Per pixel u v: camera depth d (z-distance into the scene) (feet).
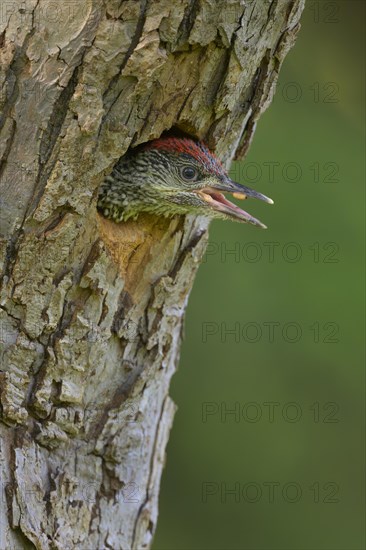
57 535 29.84
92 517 31.27
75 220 28.73
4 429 29.14
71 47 27.73
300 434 53.01
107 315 30.25
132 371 31.81
